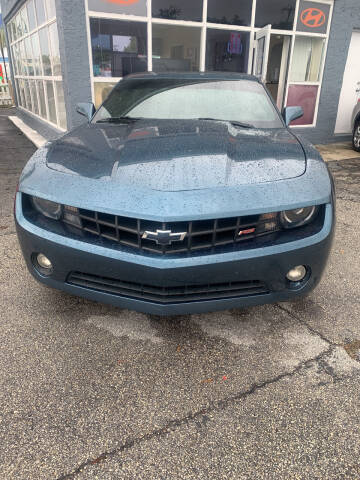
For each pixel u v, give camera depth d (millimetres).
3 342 2195
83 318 2441
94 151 2271
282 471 1487
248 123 2932
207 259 1853
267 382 1942
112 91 3557
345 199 4910
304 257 1980
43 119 9609
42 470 1478
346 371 2018
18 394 1834
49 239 2014
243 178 1962
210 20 7227
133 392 1867
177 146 2223
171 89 3285
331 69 8422
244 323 2428
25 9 9641
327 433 1655
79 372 1986
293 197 1936
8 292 2707
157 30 6887
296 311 2553
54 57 7379
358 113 7797
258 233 1949
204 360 2096
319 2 7809
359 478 1464
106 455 1544
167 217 1776
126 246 1920
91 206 1886
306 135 8711
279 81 8289
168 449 1573
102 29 6395
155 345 2211
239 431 1662
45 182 2086
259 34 7293
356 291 2797
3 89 21125
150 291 1953
